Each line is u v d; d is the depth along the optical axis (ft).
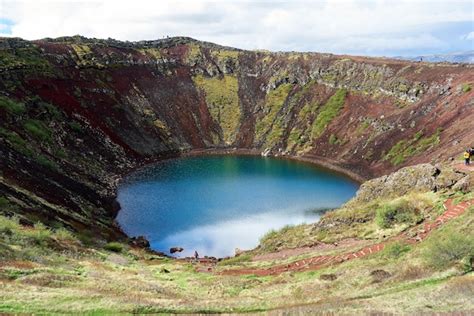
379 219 155.22
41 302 80.69
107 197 262.47
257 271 140.26
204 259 176.96
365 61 449.06
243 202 257.34
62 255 130.11
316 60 497.87
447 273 92.22
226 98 504.84
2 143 227.20
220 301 95.71
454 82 330.75
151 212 241.96
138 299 90.84
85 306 80.59
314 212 237.25
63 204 205.57
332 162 362.53
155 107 463.83
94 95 410.93
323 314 74.84
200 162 385.91
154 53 531.91
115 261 145.89
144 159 386.32
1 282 91.61
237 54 555.69
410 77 377.50
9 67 342.44
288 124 445.37
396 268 106.32
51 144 288.92
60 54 426.92
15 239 126.11
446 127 291.79
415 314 70.08
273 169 351.87
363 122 380.99
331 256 138.82
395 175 189.06
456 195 151.74
